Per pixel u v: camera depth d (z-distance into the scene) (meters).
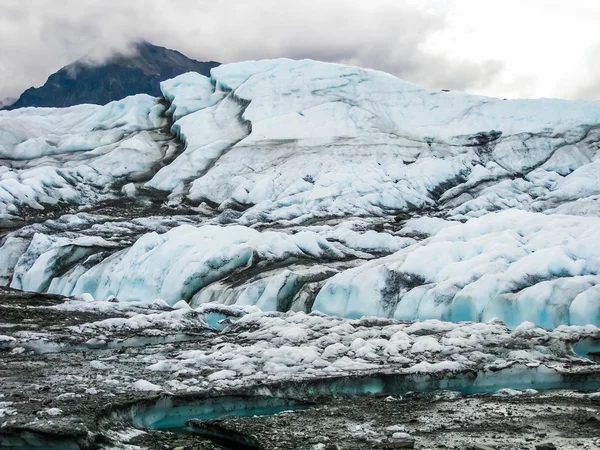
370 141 73.56
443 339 22.16
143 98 95.19
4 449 13.09
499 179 67.56
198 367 19.31
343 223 52.81
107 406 14.70
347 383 18.06
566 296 26.48
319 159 69.56
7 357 20.64
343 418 15.20
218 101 91.19
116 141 84.25
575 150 71.81
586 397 16.92
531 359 20.38
